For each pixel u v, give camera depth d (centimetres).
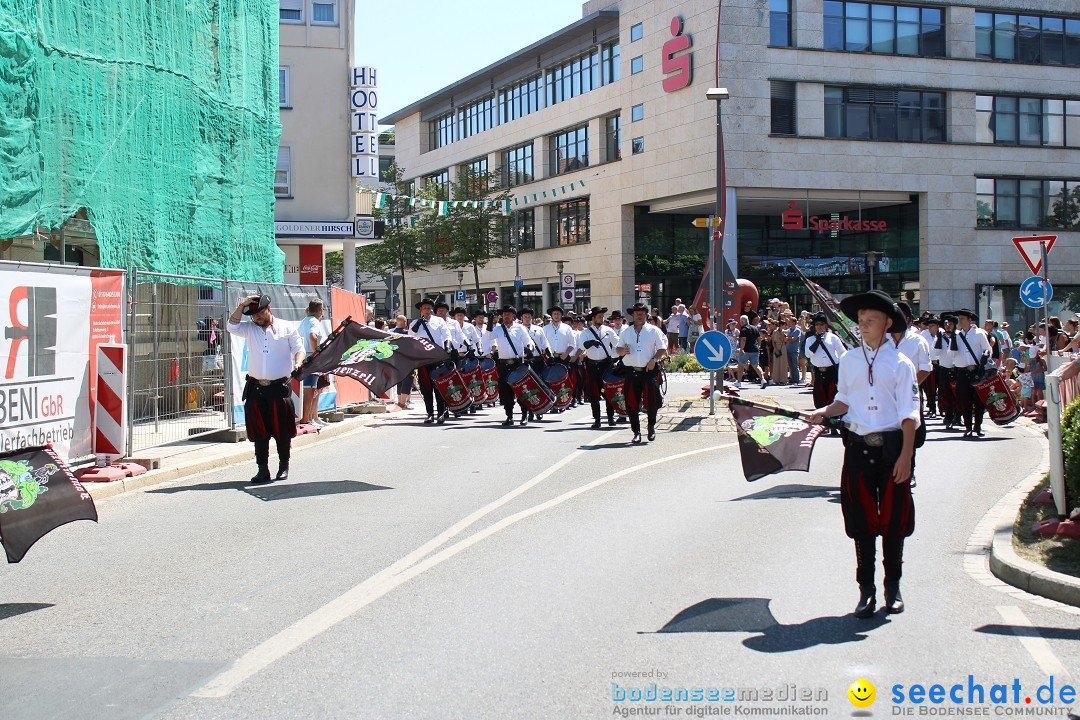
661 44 4822
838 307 723
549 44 5672
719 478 1241
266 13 2331
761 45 4519
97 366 1202
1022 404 2130
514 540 880
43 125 1478
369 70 3169
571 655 573
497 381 2078
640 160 5019
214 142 2064
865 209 5128
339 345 1289
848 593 705
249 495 1137
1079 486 833
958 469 1320
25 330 1062
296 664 564
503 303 6525
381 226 3195
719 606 671
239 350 1608
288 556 830
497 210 5691
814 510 1021
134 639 615
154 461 1267
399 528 937
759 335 3194
